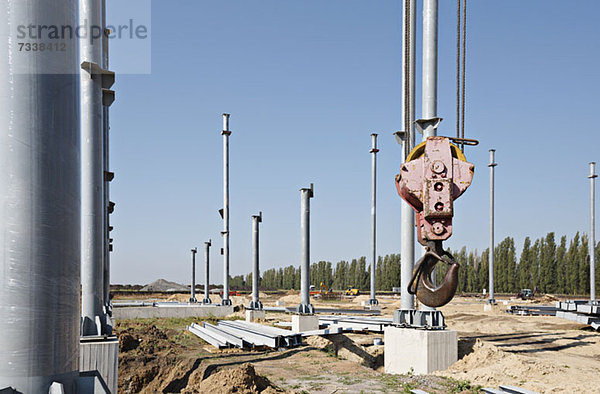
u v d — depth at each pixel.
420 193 6.91
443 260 6.43
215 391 10.27
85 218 11.17
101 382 3.72
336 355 17.69
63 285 3.55
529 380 12.05
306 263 20.95
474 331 24.70
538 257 74.50
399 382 12.20
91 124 11.50
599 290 65.38
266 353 16.72
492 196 33.91
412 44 16.00
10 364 3.32
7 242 3.36
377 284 91.38
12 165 3.39
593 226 31.61
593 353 16.59
